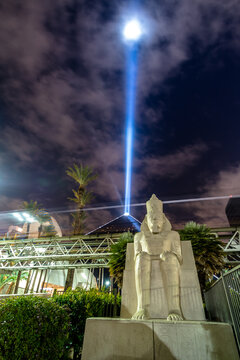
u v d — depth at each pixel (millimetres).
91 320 3809
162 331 3502
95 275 25562
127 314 4707
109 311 6395
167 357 3318
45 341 3711
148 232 5332
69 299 5676
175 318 3902
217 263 8109
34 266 17266
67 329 4527
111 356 3467
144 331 3561
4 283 21062
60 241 18000
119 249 8914
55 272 26469
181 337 3408
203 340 3334
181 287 4734
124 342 3531
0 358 3146
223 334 3328
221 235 13141
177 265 4707
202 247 8172
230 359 3160
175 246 4926
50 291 22906
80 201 21453
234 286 3828
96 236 16328
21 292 22672
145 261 4789
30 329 3523
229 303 4230
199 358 3236
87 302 5703
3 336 3252
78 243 17328
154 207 5531
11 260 18125
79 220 20422
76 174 22688
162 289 4590
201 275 8320
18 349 3305
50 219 29797
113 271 8648
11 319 3420
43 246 17922
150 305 4438
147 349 3422
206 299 7688
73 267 16625
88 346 3592
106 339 3598
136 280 4656
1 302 3674
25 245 18234
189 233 8750
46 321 3826
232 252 12164
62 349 4133
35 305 3861
